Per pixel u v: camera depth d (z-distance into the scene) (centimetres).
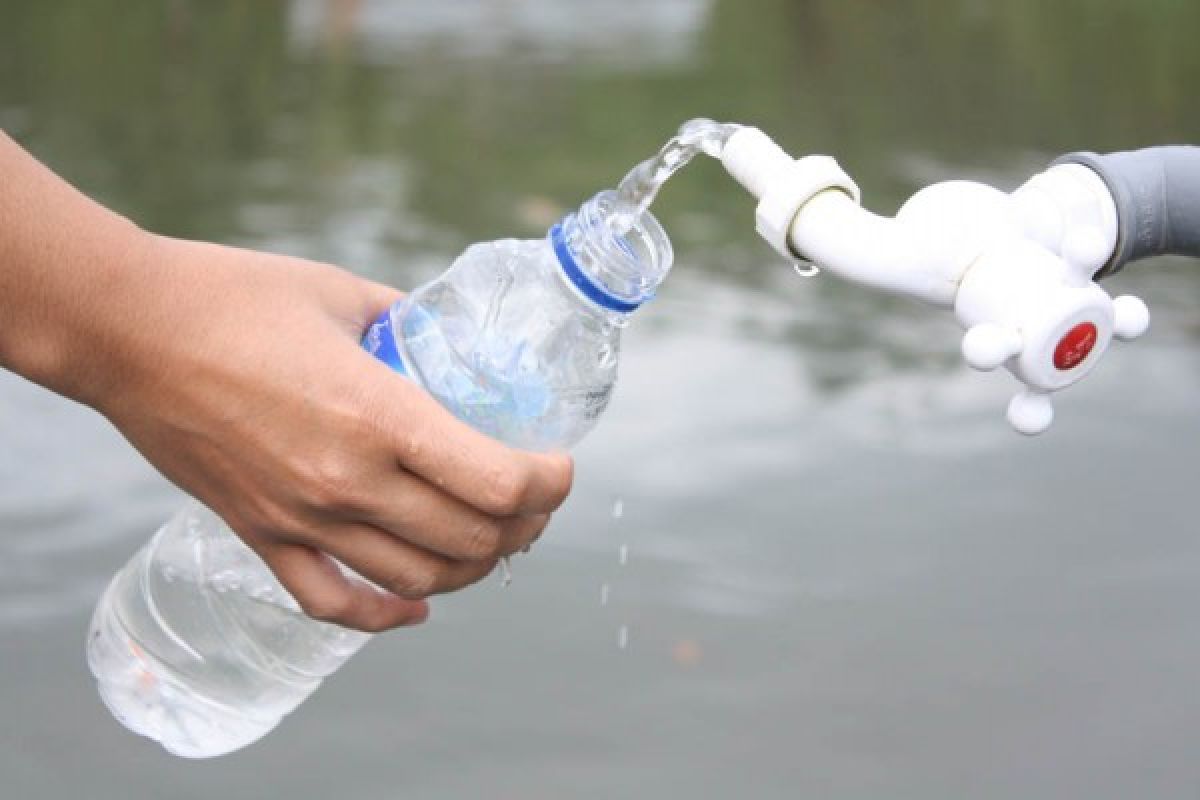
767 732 349
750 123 875
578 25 1220
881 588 403
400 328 158
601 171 762
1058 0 1400
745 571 409
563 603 397
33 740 341
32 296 143
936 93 976
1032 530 429
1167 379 525
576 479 453
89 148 791
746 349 538
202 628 189
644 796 327
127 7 1262
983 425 489
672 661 375
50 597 386
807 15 1325
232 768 336
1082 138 840
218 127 843
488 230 657
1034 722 354
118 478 441
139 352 144
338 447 142
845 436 479
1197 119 887
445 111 891
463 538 146
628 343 541
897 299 586
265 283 149
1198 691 363
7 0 1284
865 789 331
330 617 154
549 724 351
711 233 665
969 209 133
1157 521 434
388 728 349
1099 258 129
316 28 1184
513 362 154
